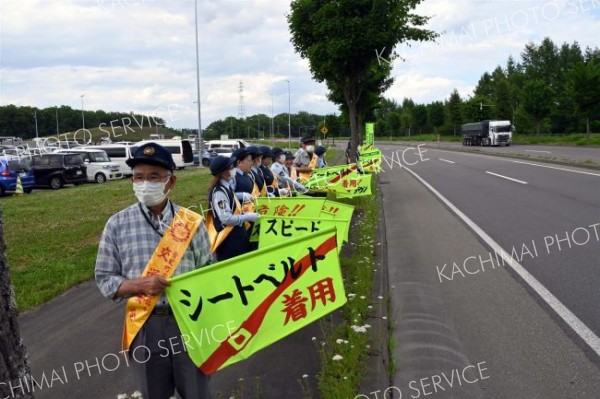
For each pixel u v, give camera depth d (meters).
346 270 6.77
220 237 5.45
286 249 3.22
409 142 72.38
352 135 18.08
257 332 3.17
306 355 4.51
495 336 4.71
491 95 67.06
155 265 2.93
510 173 19.77
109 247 2.93
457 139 69.56
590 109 39.09
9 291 2.48
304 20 16.75
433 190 16.20
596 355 4.25
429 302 5.69
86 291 6.75
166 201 3.04
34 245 9.62
